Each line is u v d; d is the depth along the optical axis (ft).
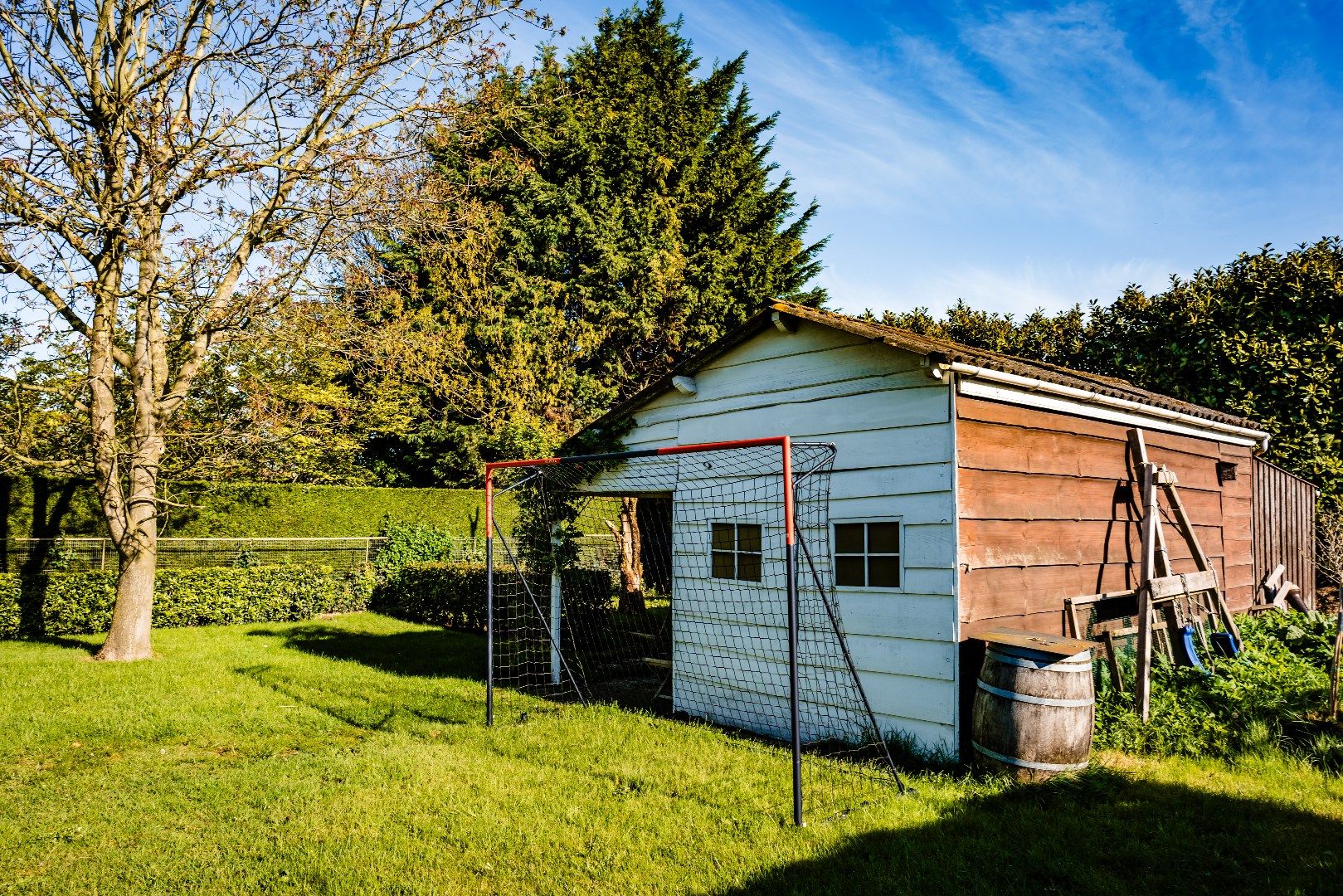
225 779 20.10
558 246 75.20
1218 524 34.42
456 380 62.08
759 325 26.43
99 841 16.44
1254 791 18.11
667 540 58.59
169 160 33.96
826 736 24.07
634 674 35.99
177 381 38.40
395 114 40.40
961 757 20.70
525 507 36.63
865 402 23.62
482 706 28.07
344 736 24.49
